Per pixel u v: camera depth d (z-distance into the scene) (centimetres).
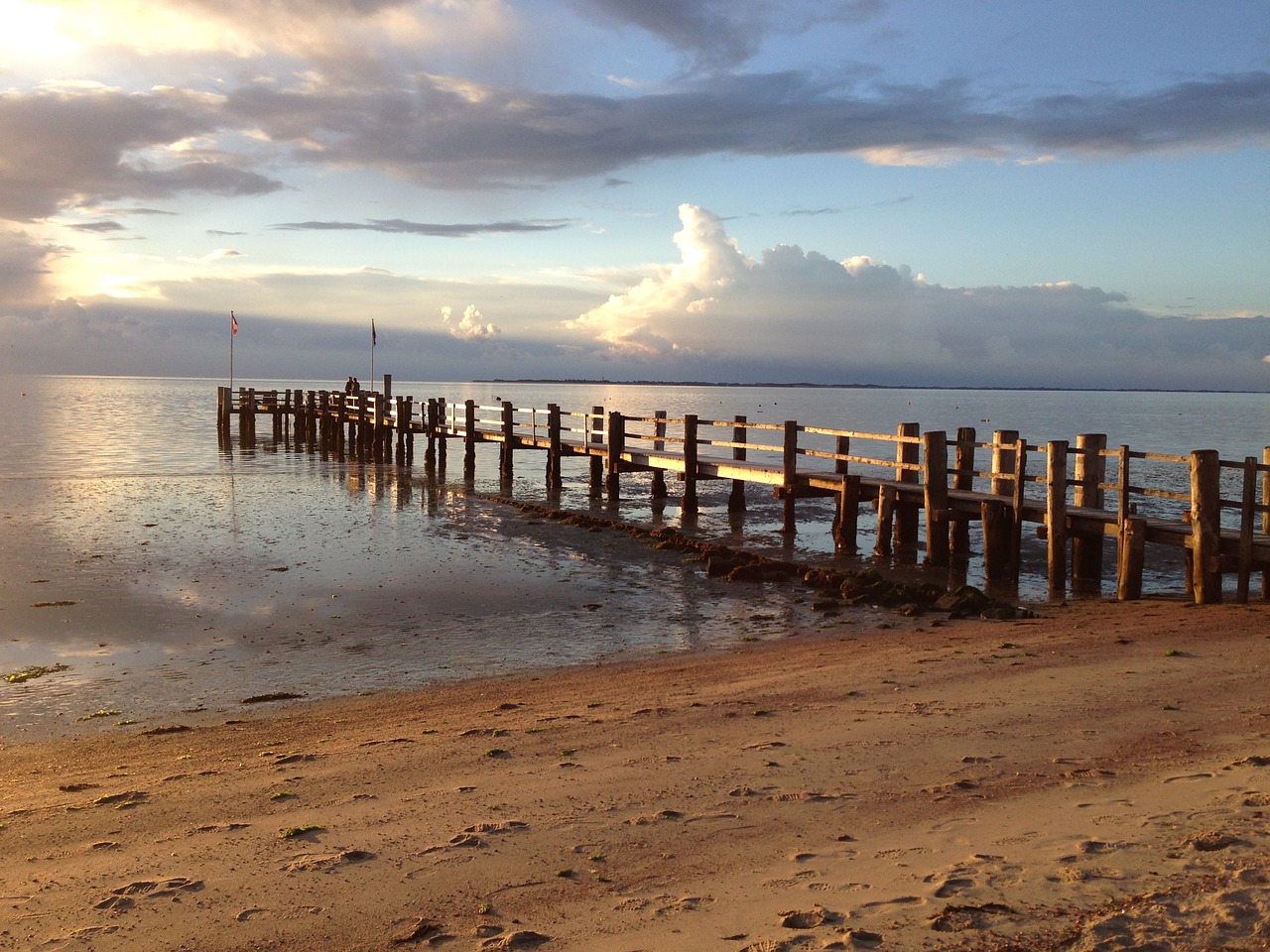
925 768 623
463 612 1354
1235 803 510
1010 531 1523
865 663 983
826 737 704
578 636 1230
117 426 5816
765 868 480
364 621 1303
